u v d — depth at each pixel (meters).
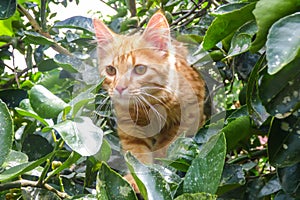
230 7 1.05
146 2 2.14
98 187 0.87
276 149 1.01
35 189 1.12
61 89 1.70
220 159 0.88
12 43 1.83
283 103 0.92
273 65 0.73
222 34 1.06
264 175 1.29
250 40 1.02
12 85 2.01
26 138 1.51
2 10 1.29
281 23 0.75
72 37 1.77
